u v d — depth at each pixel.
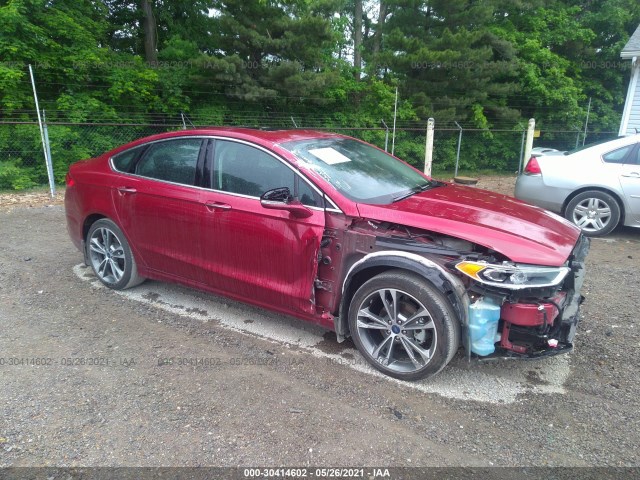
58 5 13.11
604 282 5.09
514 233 3.03
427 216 3.14
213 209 3.73
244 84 13.93
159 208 4.07
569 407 2.96
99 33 14.17
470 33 15.59
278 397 3.03
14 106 11.95
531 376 3.30
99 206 4.52
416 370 3.12
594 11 20.88
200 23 17.44
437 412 2.90
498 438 2.68
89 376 3.24
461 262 2.87
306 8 14.98
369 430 2.73
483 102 17.17
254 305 3.80
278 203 3.26
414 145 16.53
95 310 4.28
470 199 3.66
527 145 13.73
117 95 13.33
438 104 16.44
